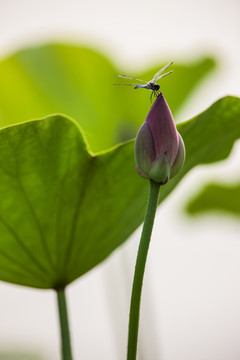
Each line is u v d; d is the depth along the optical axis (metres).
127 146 1.51
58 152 1.51
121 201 1.56
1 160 1.50
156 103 1.40
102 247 1.58
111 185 1.55
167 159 1.39
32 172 1.52
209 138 1.58
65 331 1.57
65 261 1.58
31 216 1.54
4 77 2.44
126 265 2.38
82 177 1.54
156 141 1.39
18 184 1.52
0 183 1.52
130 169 1.54
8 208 1.53
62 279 1.58
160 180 1.40
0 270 1.58
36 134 1.48
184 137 1.55
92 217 1.56
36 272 1.58
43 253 1.56
